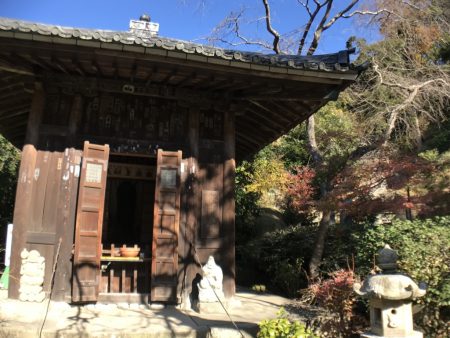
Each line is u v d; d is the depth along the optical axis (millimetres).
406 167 7230
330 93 5410
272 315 5355
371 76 10469
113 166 8617
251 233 12633
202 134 6266
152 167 8812
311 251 8336
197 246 5871
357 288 3371
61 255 5359
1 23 4457
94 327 4438
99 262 5406
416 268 4656
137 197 9789
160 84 6039
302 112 6746
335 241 7488
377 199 7332
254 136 8734
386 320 3174
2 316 4539
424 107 11625
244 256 10258
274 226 12734
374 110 10594
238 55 4918
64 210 5473
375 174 7344
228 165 6223
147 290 5992
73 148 5668
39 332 4145
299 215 13141
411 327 3197
